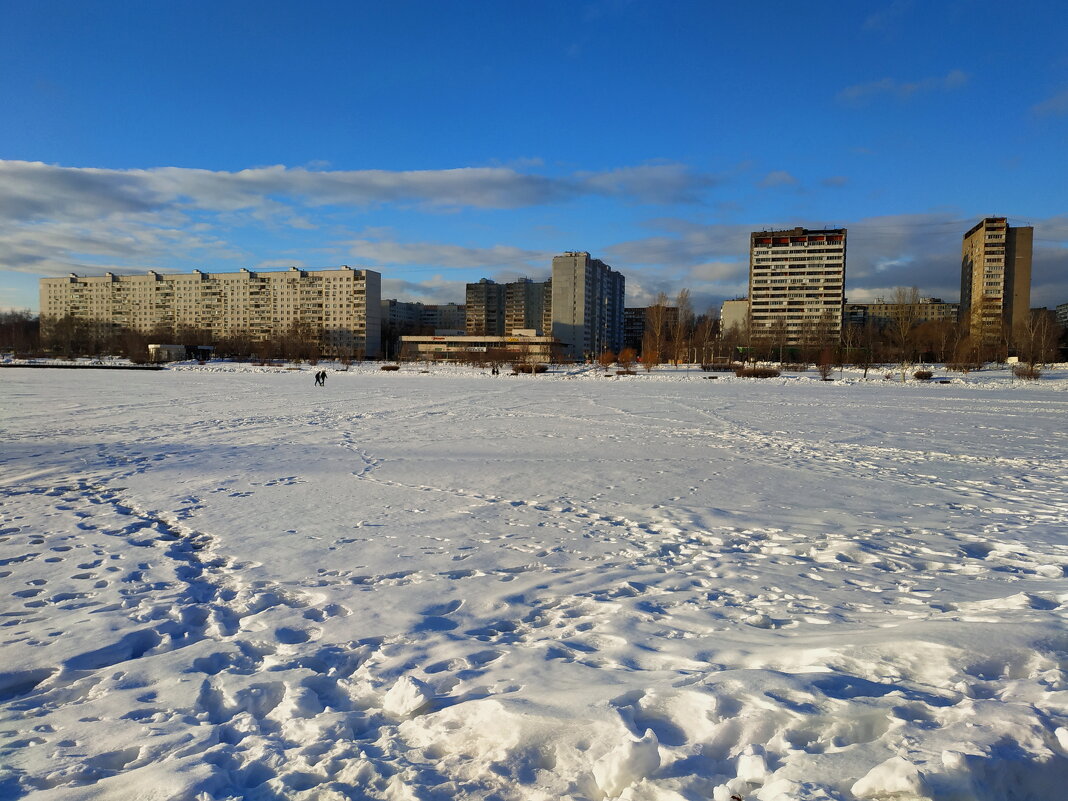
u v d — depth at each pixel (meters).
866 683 3.25
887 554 6.51
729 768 2.63
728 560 6.38
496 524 7.87
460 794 2.56
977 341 68.56
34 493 9.53
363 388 38.53
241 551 6.66
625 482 10.70
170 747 3.05
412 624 4.70
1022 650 3.53
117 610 5.04
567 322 137.62
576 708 3.07
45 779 2.79
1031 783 2.39
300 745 3.05
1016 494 9.76
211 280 142.00
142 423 19.05
